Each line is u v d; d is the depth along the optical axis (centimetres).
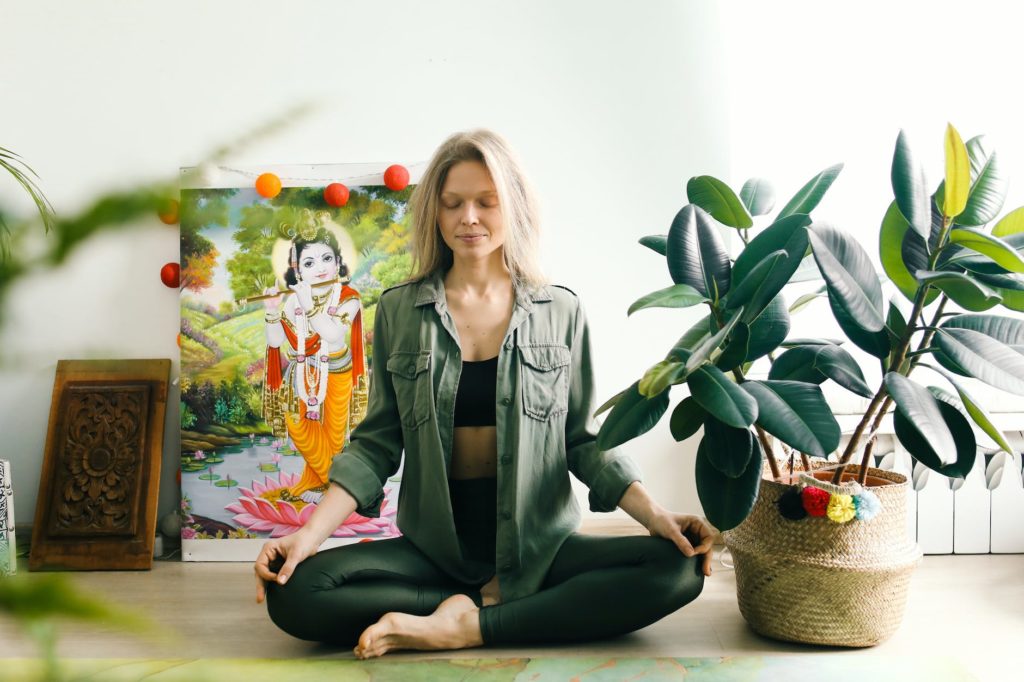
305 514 259
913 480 239
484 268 195
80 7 262
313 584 176
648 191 263
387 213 261
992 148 180
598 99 262
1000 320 178
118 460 255
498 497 185
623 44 261
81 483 253
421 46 262
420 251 199
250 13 262
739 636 189
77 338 265
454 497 193
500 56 262
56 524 250
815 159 255
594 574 179
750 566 186
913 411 157
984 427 169
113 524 250
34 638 26
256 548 259
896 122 251
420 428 189
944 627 192
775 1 253
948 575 225
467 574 191
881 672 167
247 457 260
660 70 261
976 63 247
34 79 264
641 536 184
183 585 233
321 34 262
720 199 196
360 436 196
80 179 265
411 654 178
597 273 265
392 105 263
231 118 263
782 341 189
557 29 261
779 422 160
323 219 261
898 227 179
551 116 263
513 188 189
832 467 199
